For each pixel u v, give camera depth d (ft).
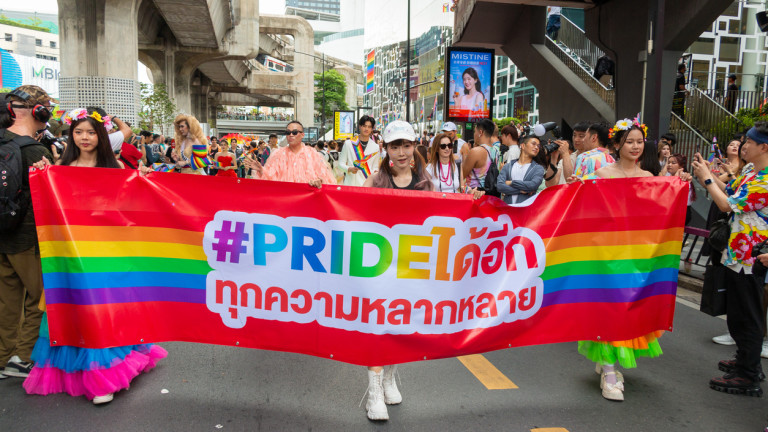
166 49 142.00
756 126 13.39
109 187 12.51
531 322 13.26
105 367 12.59
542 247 13.19
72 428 11.50
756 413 12.92
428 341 12.59
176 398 13.04
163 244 12.69
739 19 120.78
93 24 80.59
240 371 14.84
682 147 43.60
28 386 13.04
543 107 63.10
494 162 25.27
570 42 68.03
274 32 247.50
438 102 230.27
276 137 61.52
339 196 12.34
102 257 12.48
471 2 62.18
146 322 12.80
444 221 12.42
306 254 12.50
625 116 50.16
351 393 13.58
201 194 12.59
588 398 13.56
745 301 13.76
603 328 13.47
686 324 19.98
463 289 12.67
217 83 237.25
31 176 12.37
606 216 13.46
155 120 103.65
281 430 11.63
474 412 12.66
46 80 264.93
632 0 48.75
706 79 91.30
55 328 12.55
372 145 29.66
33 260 13.55
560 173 22.50
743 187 13.56
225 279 12.71
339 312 12.51
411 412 12.62
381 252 12.37
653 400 13.55
